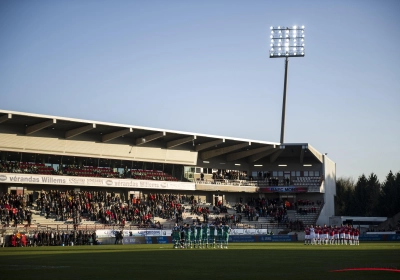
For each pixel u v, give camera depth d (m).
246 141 96.75
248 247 55.22
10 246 63.75
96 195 84.88
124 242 73.38
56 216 75.81
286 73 107.88
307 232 64.81
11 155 78.25
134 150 90.75
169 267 27.64
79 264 29.98
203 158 101.50
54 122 75.38
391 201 154.75
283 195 107.75
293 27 107.31
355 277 21.78
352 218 125.44
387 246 58.03
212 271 25.12
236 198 105.50
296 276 22.38
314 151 101.81
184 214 91.44
